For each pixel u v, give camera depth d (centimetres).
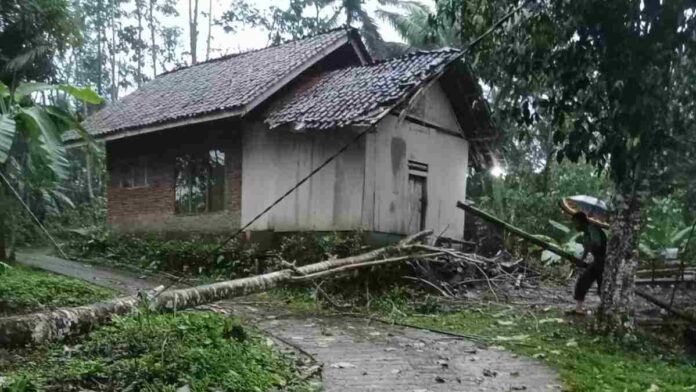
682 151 550
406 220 1128
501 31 566
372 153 1037
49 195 1540
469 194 1859
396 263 920
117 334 470
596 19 467
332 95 1102
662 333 713
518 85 557
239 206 1180
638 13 448
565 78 512
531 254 1298
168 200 1327
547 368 524
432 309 819
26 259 1223
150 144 1382
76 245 1429
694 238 1128
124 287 941
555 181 1670
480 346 607
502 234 1266
